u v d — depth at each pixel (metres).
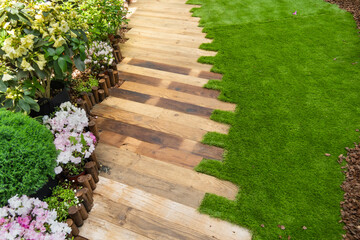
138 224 2.03
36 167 1.68
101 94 3.17
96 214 2.10
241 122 2.86
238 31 4.52
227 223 2.01
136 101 3.22
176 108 3.11
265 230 1.95
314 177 2.30
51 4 2.43
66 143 2.19
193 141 2.70
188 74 3.65
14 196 1.60
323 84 3.30
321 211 2.06
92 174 2.24
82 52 2.46
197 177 2.35
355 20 4.64
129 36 4.58
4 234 1.52
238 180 2.29
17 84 2.20
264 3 5.45
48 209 1.88
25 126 1.80
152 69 3.78
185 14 5.24
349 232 1.92
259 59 3.80
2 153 1.59
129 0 5.72
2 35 2.14
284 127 2.77
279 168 2.38
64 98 2.71
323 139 2.63
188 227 2.00
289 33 4.37
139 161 2.51
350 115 2.88
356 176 2.27
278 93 3.20
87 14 3.34
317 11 5.01
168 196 2.21
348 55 3.79
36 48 2.33
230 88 3.33
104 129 2.85
